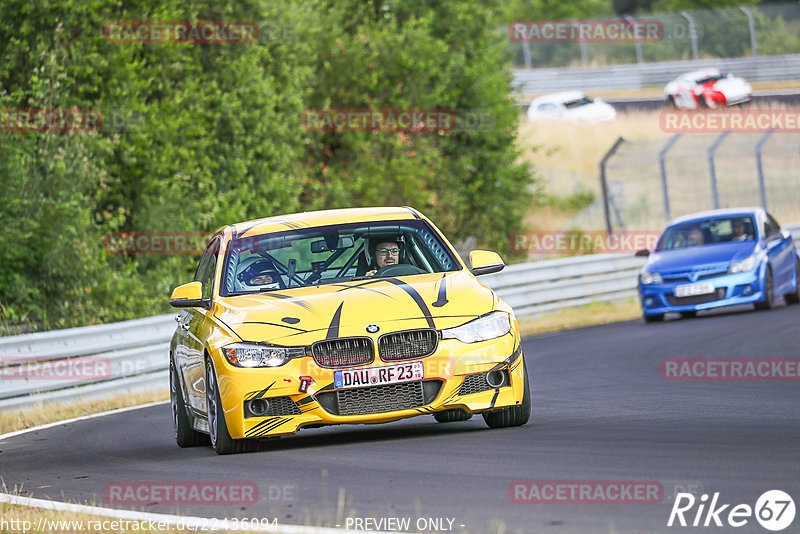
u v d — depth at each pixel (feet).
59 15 236.22
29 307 220.02
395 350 87.51
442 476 73.05
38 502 78.18
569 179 479.82
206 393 95.50
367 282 95.71
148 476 86.12
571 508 60.64
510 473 72.13
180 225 253.24
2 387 156.46
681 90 545.44
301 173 309.42
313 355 87.45
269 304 93.25
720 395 110.63
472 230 358.64
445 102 346.13
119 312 236.02
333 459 84.38
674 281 207.92
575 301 259.80
